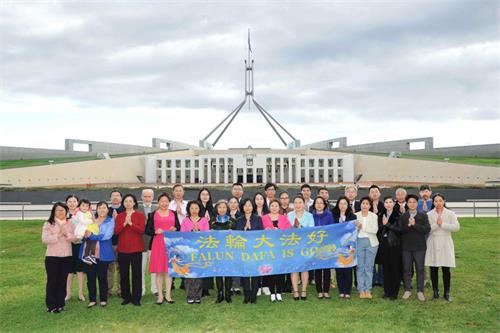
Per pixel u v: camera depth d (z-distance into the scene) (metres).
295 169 69.81
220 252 8.60
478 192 37.88
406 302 8.45
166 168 67.81
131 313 7.93
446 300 8.52
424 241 8.63
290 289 9.62
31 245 15.52
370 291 9.24
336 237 8.94
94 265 8.41
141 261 8.62
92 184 53.50
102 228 8.49
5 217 24.86
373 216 8.97
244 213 9.14
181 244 8.55
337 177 67.19
